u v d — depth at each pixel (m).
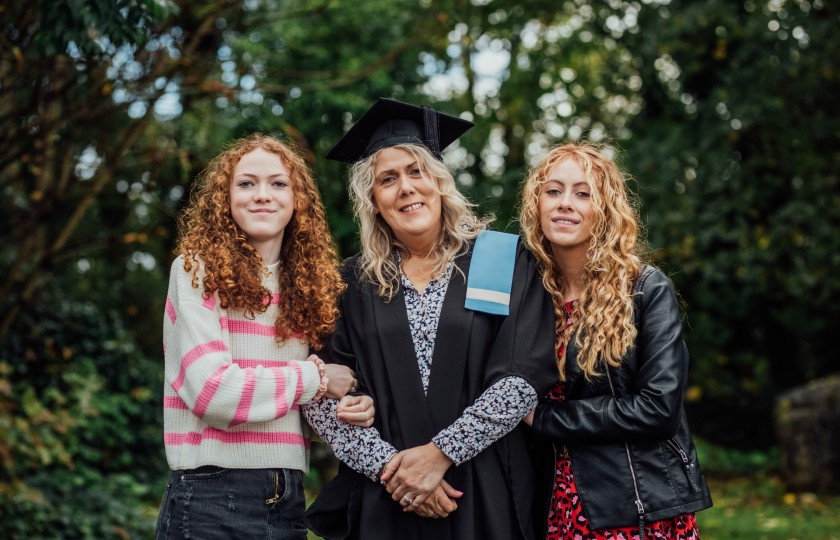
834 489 8.83
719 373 12.00
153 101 5.44
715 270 10.44
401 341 2.90
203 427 2.70
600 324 2.84
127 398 8.47
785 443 9.10
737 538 6.88
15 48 4.66
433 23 7.41
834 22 10.30
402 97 12.41
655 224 10.54
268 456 2.73
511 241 3.05
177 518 2.66
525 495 2.86
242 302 2.74
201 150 6.82
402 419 2.83
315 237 2.94
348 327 2.99
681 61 11.28
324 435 2.84
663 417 2.69
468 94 14.15
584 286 2.97
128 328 11.88
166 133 8.52
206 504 2.66
